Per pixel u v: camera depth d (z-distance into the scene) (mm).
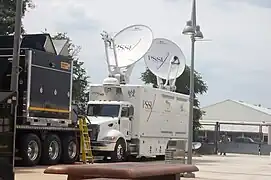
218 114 80188
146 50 30500
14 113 9812
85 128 25250
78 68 41812
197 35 21453
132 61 30328
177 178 7008
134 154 28312
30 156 21766
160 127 30469
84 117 25328
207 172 23312
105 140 26203
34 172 19172
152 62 33188
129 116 28203
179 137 32781
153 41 32000
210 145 51781
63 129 23703
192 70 21359
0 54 21656
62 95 23703
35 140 22031
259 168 28062
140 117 28547
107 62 30562
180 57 34031
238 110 79438
